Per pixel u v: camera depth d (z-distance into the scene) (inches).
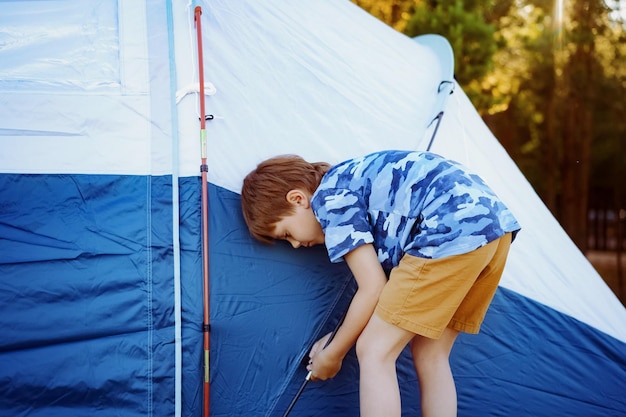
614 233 339.9
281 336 69.9
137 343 66.2
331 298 71.7
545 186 270.5
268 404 68.9
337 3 88.7
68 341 65.5
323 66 81.0
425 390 67.4
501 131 269.0
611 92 255.9
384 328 60.5
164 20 74.0
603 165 298.2
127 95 70.6
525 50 240.8
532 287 78.7
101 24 73.6
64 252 66.6
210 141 71.7
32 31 72.9
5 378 63.9
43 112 69.0
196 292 68.0
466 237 58.9
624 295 258.7
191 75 72.6
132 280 67.0
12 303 65.0
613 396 76.0
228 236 70.1
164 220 68.3
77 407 64.9
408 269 60.0
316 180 68.1
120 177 68.7
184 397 66.6
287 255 71.2
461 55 194.5
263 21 79.7
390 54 87.7
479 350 75.8
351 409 71.2
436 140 83.7
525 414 75.2
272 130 75.2
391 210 63.0
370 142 79.4
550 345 77.0
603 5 245.6
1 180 67.1
